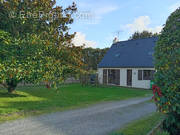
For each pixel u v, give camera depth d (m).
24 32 9.27
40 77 7.73
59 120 5.93
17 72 7.12
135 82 19.55
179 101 3.38
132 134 4.57
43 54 8.34
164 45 3.88
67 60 9.32
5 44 7.58
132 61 20.64
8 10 8.66
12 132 4.71
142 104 9.10
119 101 9.96
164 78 3.58
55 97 10.70
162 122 4.77
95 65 30.94
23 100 9.16
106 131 4.91
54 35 8.99
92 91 14.64
